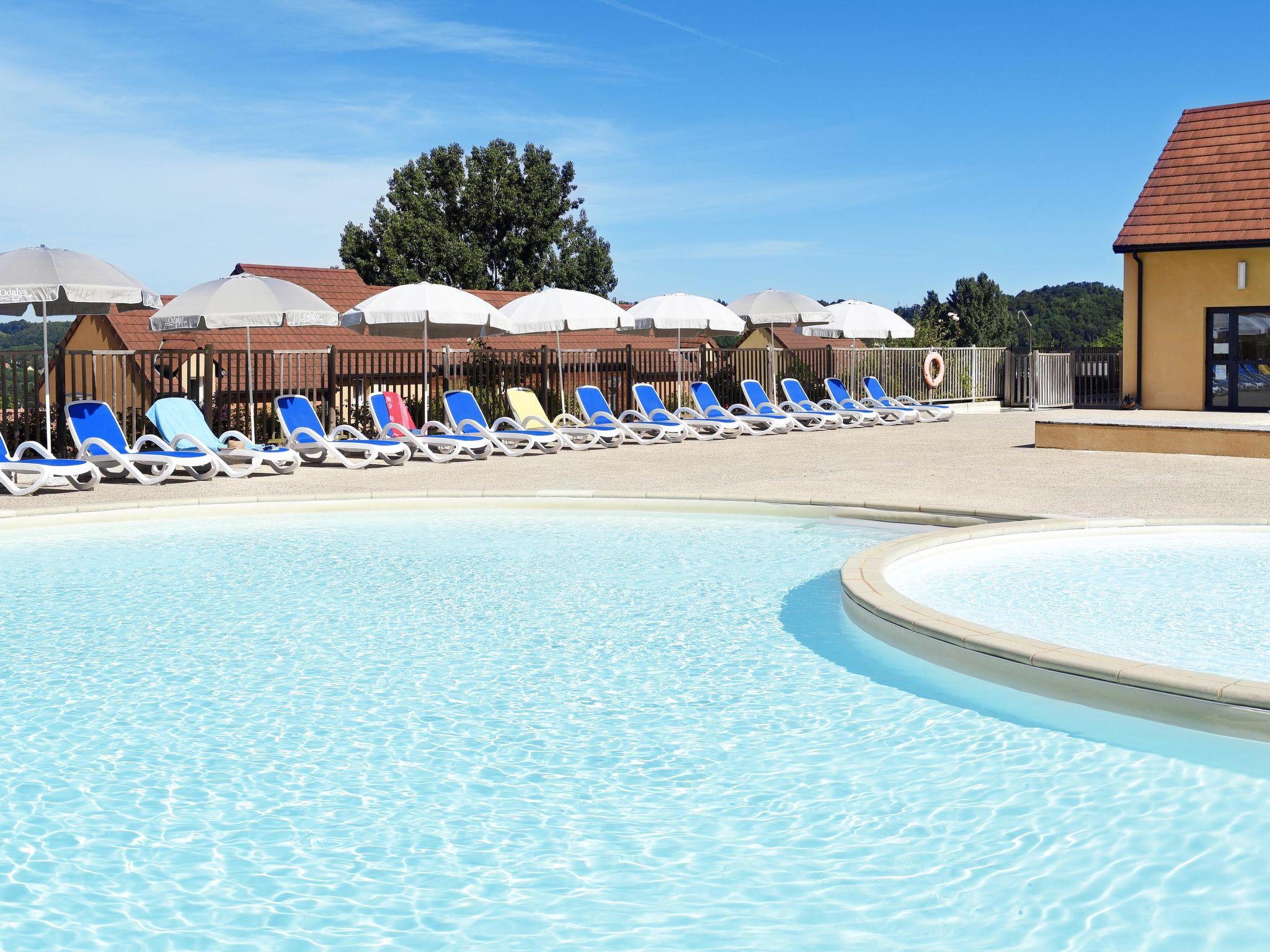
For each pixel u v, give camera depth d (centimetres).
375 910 335
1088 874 354
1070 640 605
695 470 1419
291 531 1042
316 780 437
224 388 2111
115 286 1327
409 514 1134
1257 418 2195
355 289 3222
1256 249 2452
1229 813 396
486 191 5350
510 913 333
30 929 323
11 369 1502
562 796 420
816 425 2138
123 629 675
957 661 561
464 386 2008
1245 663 557
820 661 599
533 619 698
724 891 346
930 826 391
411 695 545
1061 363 2912
